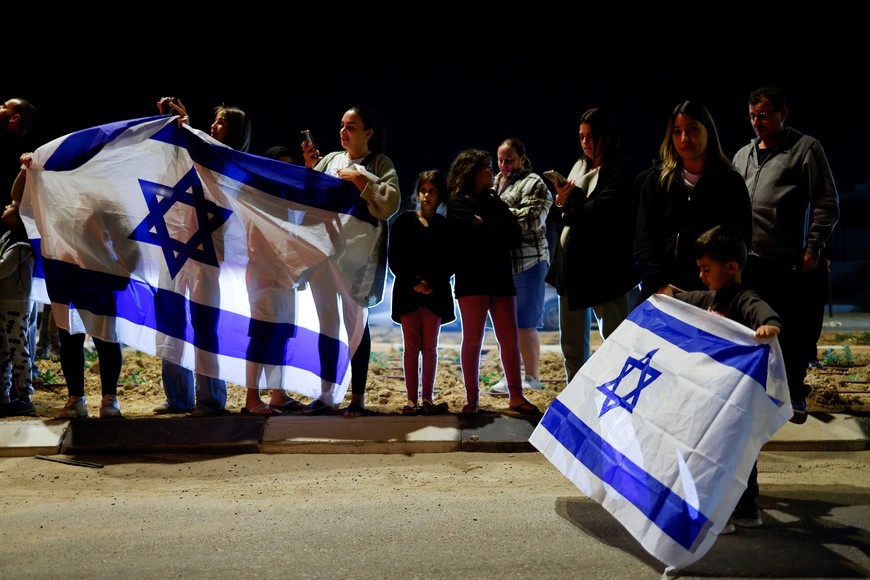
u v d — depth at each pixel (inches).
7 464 255.3
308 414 286.5
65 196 276.2
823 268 266.2
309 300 285.0
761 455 259.6
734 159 273.4
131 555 177.2
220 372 279.7
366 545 182.5
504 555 176.7
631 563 173.2
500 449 264.7
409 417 276.1
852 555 176.1
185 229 280.7
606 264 274.8
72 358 283.7
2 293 290.8
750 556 176.1
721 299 197.3
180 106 291.0
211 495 223.9
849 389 337.7
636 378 195.0
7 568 170.7
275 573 167.0
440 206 292.5
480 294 278.2
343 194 283.0
